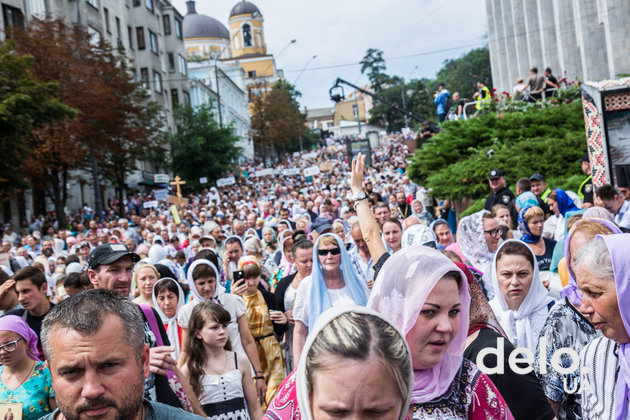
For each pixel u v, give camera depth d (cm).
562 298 362
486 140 1803
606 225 339
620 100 1180
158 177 3969
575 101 1828
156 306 612
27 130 2580
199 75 9075
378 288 267
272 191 4684
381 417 191
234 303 642
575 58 3009
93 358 234
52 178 3491
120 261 462
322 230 931
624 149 1180
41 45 3375
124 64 4038
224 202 4472
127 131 3938
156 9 6519
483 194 1592
